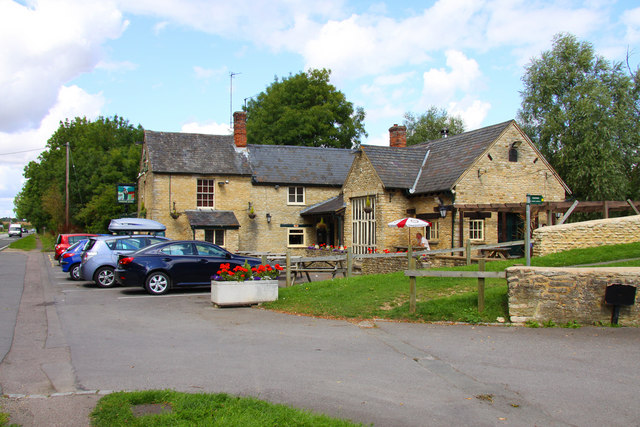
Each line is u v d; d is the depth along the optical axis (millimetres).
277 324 10445
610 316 9500
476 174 21844
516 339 8797
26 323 10672
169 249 15875
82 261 17672
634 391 6168
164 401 5660
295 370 7098
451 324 10141
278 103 47625
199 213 29750
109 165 49938
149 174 30531
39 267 25703
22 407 5605
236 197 31203
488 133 23281
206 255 16156
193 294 15531
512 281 10023
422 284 13023
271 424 4969
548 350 8055
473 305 10727
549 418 5414
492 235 22031
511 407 5723
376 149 25219
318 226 30375
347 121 47938
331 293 12938
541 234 16438
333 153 35469
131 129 62719
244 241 31328
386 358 7734
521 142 22766
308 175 33031
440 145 26297
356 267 23109
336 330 9773
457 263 17547
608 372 6906
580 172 30203
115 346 8555
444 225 22078
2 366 7305
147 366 7301
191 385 6406
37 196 72875
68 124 67000
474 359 7645
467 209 20516
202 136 32750
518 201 22797
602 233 16625
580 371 6969
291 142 45281
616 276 9508
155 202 29328
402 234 23641
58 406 5637
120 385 6402
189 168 30016
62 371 7043
